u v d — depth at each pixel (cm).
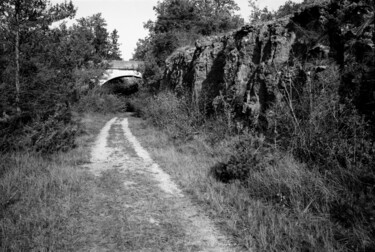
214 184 812
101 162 1166
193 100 1852
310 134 835
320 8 1066
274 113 1036
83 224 565
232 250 486
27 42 1255
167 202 711
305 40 1103
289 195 661
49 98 1328
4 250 443
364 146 692
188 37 3688
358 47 848
